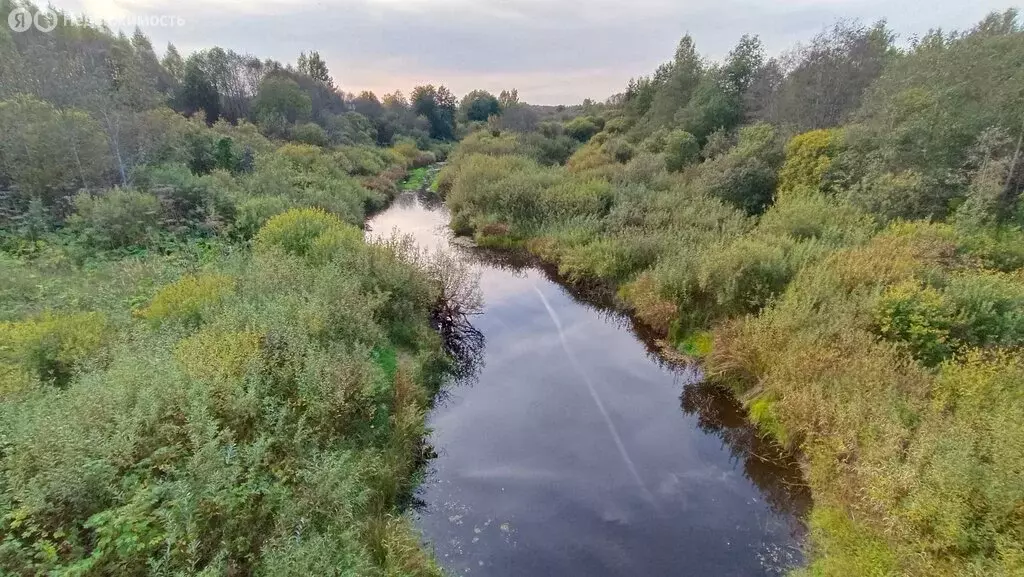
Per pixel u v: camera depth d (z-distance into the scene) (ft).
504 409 24.90
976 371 18.10
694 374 27.68
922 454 14.85
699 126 71.97
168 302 21.36
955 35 41.70
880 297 22.95
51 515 11.11
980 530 12.80
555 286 42.16
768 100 67.97
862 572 14.35
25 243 29.50
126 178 39.73
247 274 25.40
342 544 13.20
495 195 57.62
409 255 35.91
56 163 35.58
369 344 23.35
